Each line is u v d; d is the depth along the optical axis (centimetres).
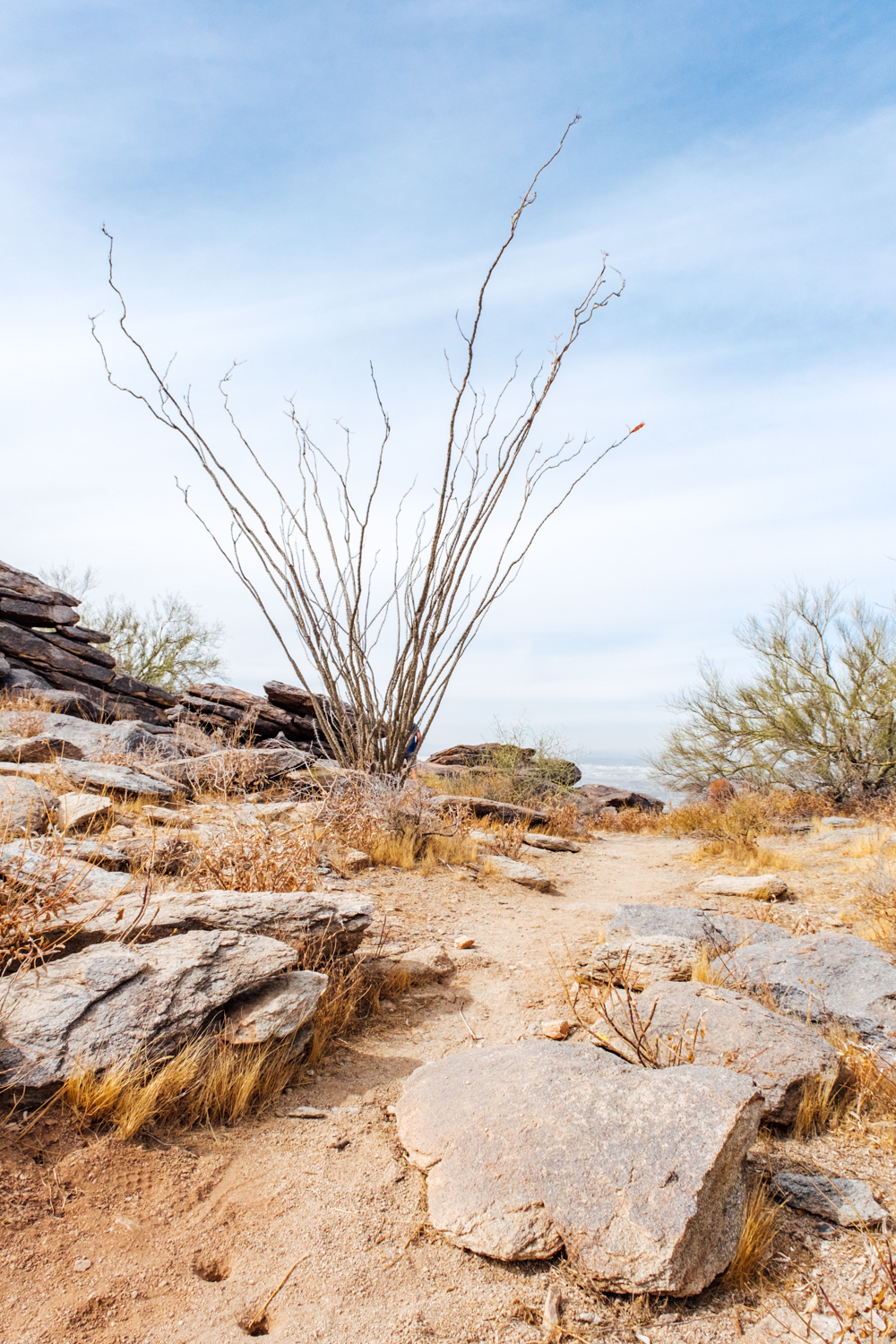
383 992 455
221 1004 329
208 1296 219
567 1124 269
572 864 1039
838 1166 295
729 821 1291
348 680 973
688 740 1919
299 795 917
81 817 559
